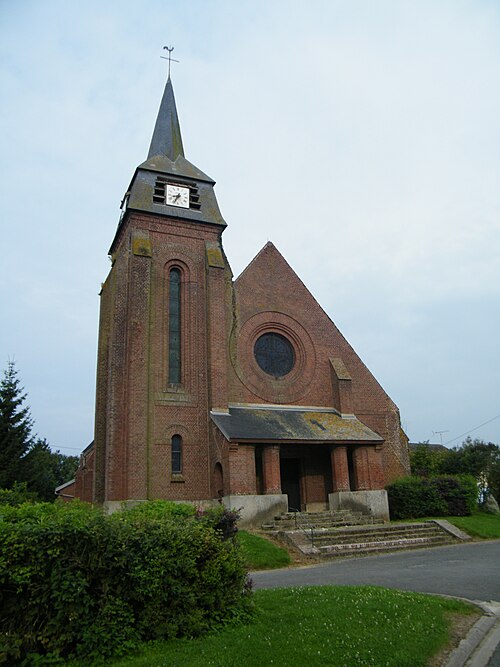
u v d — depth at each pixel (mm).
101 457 29328
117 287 28000
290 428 27156
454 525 24469
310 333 31891
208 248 30109
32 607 7277
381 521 26125
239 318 30219
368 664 7164
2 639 7016
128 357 26359
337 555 19125
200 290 29562
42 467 45656
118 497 24438
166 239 29641
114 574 7902
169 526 8711
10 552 7246
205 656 7270
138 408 25578
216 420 26422
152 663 7000
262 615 9266
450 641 8492
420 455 37406
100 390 30688
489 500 33625
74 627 7375
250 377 29484
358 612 9398
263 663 7109
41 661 7023
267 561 17875
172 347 28250
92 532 7801
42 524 7602
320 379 31250
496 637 8930
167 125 35562
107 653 7332
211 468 26641
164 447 26188
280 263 32688
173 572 8305
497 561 16672
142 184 30422
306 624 8758
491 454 41000
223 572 9008
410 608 9758
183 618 8188
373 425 31531
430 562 16906
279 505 24906
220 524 10188
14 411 38156
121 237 31547
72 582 7426
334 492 27328
